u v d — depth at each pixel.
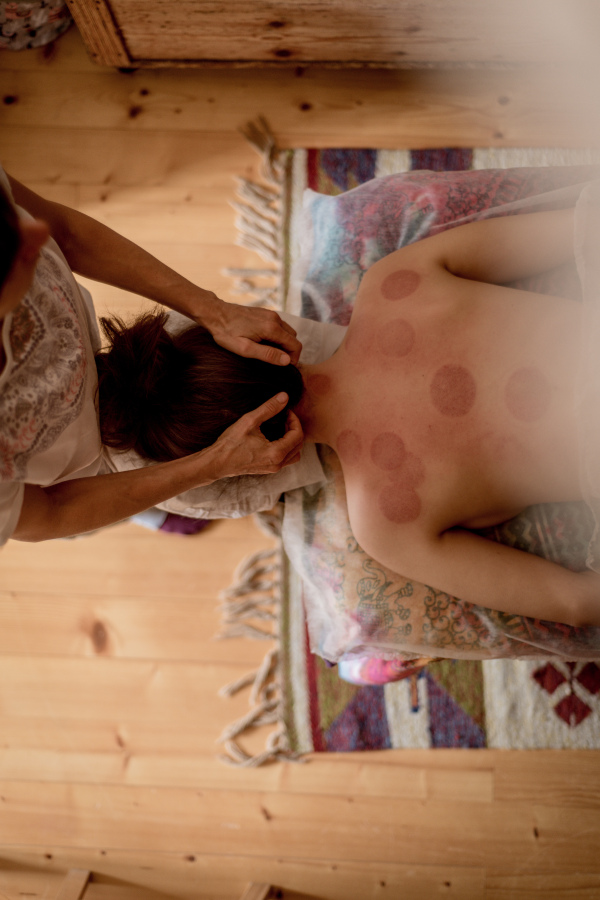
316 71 1.56
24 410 0.71
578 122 1.50
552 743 1.28
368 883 1.26
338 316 1.18
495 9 1.31
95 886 1.29
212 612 1.37
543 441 0.93
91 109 1.58
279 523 1.38
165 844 1.30
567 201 1.09
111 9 1.34
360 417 0.99
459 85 1.53
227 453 0.85
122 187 1.54
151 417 0.91
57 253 0.81
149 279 0.93
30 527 0.78
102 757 1.33
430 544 0.97
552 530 1.04
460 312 0.97
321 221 1.24
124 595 1.39
